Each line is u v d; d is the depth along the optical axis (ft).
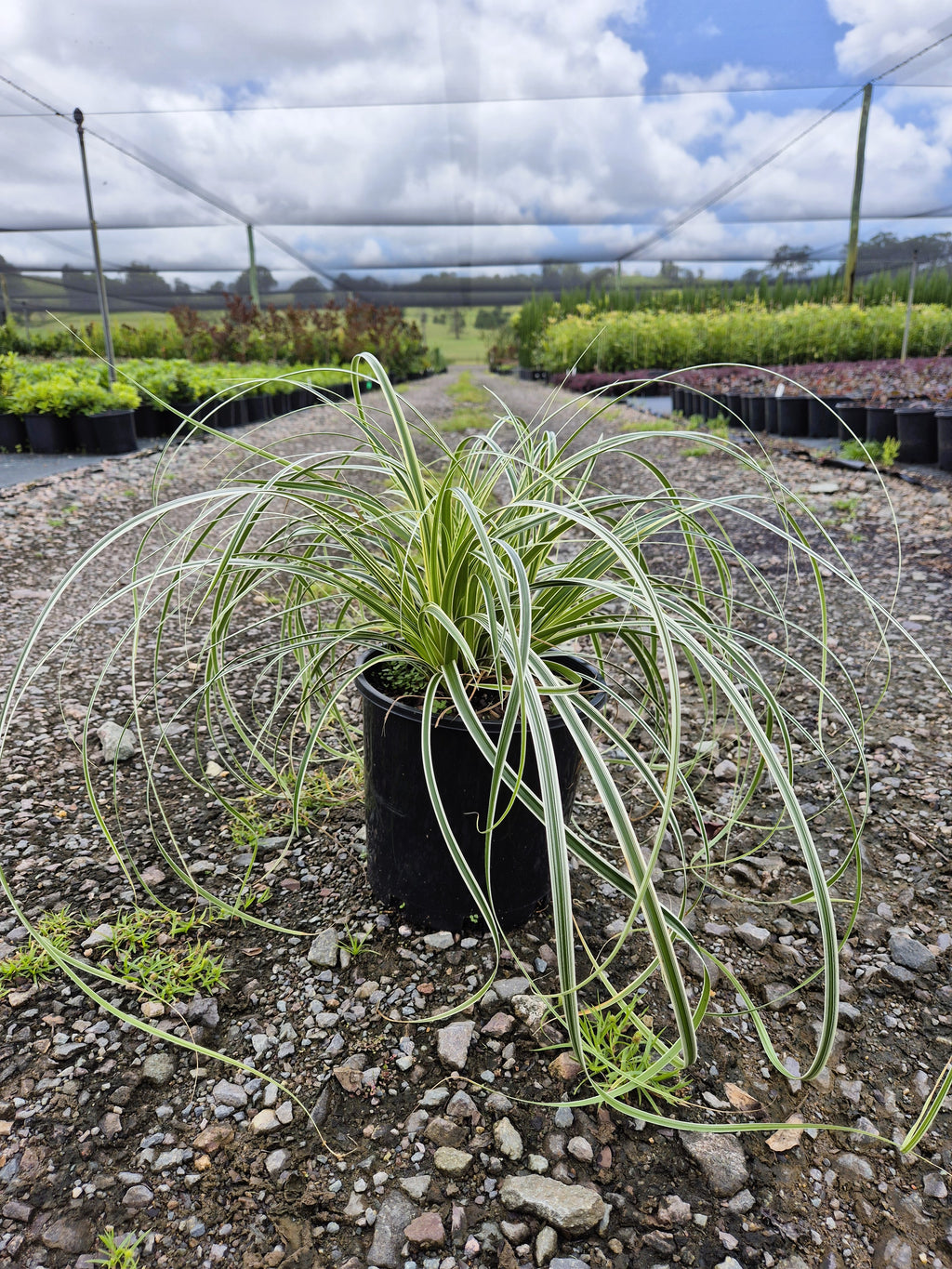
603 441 3.83
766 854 5.14
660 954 2.41
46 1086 3.42
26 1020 3.74
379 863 4.40
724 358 43.62
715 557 4.38
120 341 45.01
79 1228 2.89
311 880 4.77
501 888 4.20
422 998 3.93
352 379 4.13
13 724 6.30
